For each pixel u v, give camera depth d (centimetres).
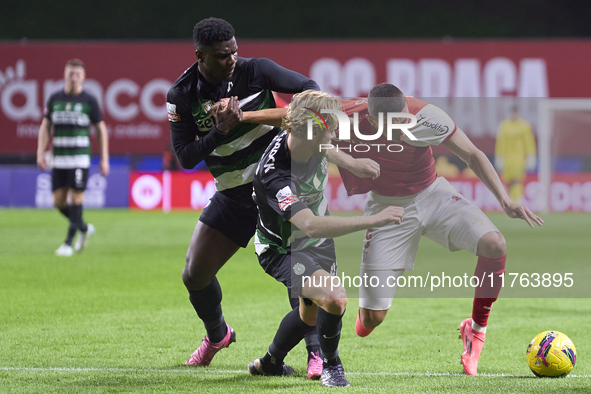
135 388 1229
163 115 6544
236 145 1349
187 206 6075
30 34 9319
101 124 3366
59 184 3375
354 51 6431
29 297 2258
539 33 9394
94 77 6544
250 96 1358
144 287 2491
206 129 1361
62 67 6525
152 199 6106
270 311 2077
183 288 2477
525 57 6338
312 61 6456
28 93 6531
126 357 1484
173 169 6419
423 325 1884
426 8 9506
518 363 1451
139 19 9406
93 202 6191
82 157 3347
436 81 6391
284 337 1291
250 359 1491
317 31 9506
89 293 2352
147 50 6525
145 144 6562
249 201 1376
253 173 1362
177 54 6519
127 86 6538
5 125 6538
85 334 1717
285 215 1180
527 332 1786
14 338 1662
